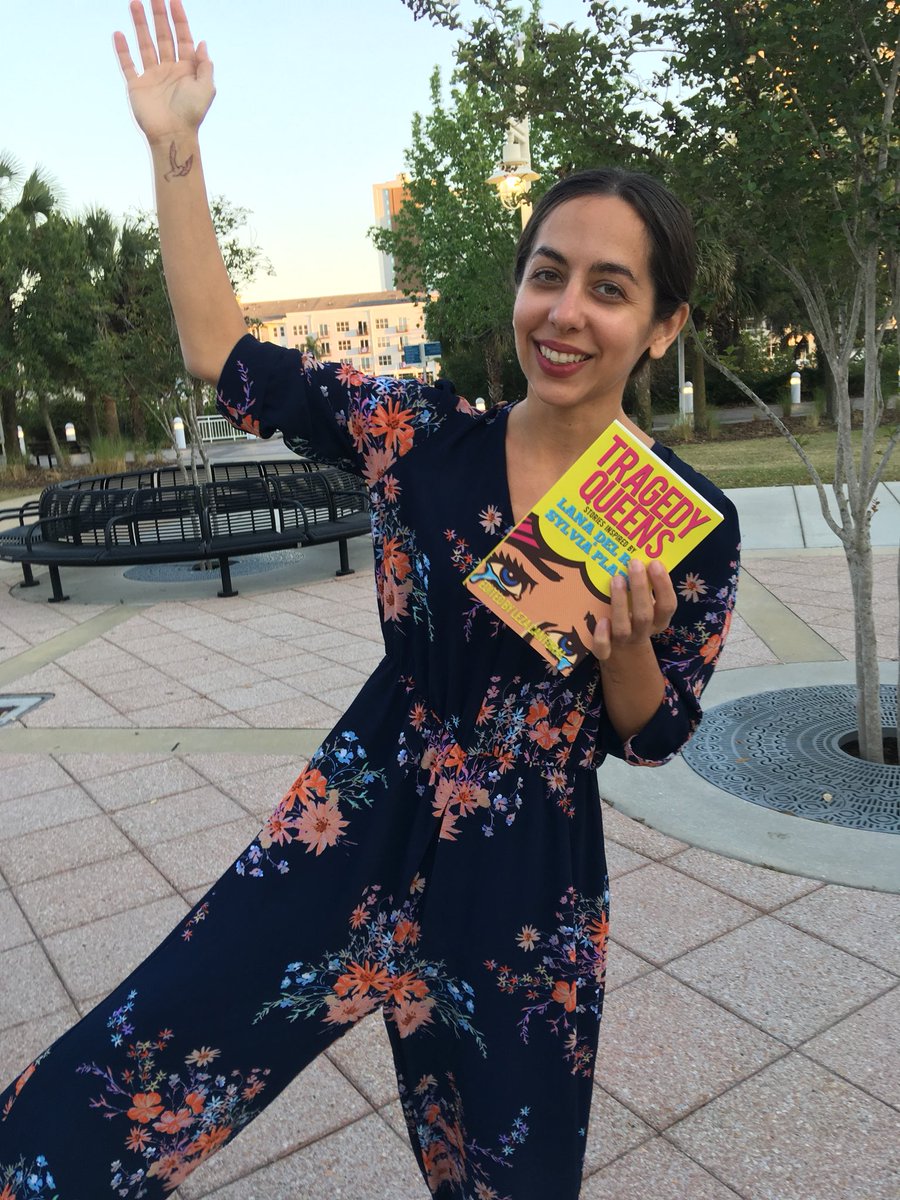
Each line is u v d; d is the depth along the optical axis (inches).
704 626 51.5
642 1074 86.1
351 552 373.4
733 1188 73.8
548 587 45.6
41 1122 46.5
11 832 141.8
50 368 895.7
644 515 44.4
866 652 149.6
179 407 409.4
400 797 51.7
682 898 114.7
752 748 157.0
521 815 49.8
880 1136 78.1
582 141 145.8
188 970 48.9
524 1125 49.3
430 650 50.1
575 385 46.6
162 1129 48.4
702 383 837.8
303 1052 51.9
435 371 1571.1
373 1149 80.0
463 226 705.6
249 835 136.8
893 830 128.0
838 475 148.6
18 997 101.9
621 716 50.7
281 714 187.2
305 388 53.1
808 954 102.7
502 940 49.2
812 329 157.8
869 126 122.0
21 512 355.9
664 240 46.1
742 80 134.2
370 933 51.5
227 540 293.4
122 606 296.8
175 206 52.8
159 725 185.2
